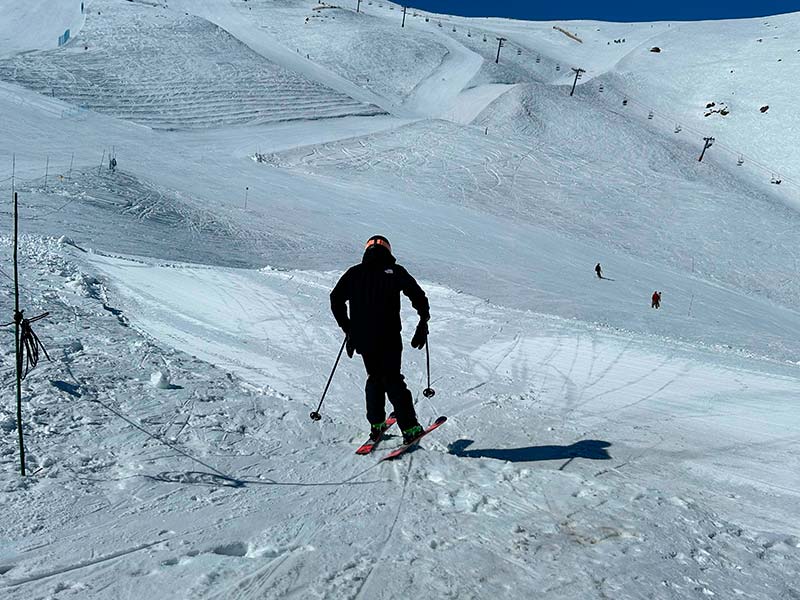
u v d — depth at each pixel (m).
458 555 2.73
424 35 125.06
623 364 8.29
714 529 3.15
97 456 3.69
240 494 3.36
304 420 4.84
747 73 103.69
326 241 38.06
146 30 94.50
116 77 78.31
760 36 123.69
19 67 74.56
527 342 9.71
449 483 3.66
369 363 4.32
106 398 4.73
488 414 5.64
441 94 98.50
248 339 8.89
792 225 55.81
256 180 52.94
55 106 65.81
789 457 4.63
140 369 5.73
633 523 3.14
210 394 5.21
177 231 34.53
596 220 53.53
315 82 90.75
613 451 4.66
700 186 64.44
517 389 6.75
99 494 3.19
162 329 8.91
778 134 85.94
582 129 82.62
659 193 61.59
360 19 134.62
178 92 78.00
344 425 4.88
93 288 11.20
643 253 47.25
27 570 2.43
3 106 61.81
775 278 45.06
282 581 2.44
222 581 2.43
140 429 4.20
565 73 119.44
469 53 117.25
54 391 4.64
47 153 49.41
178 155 57.78
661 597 2.45
